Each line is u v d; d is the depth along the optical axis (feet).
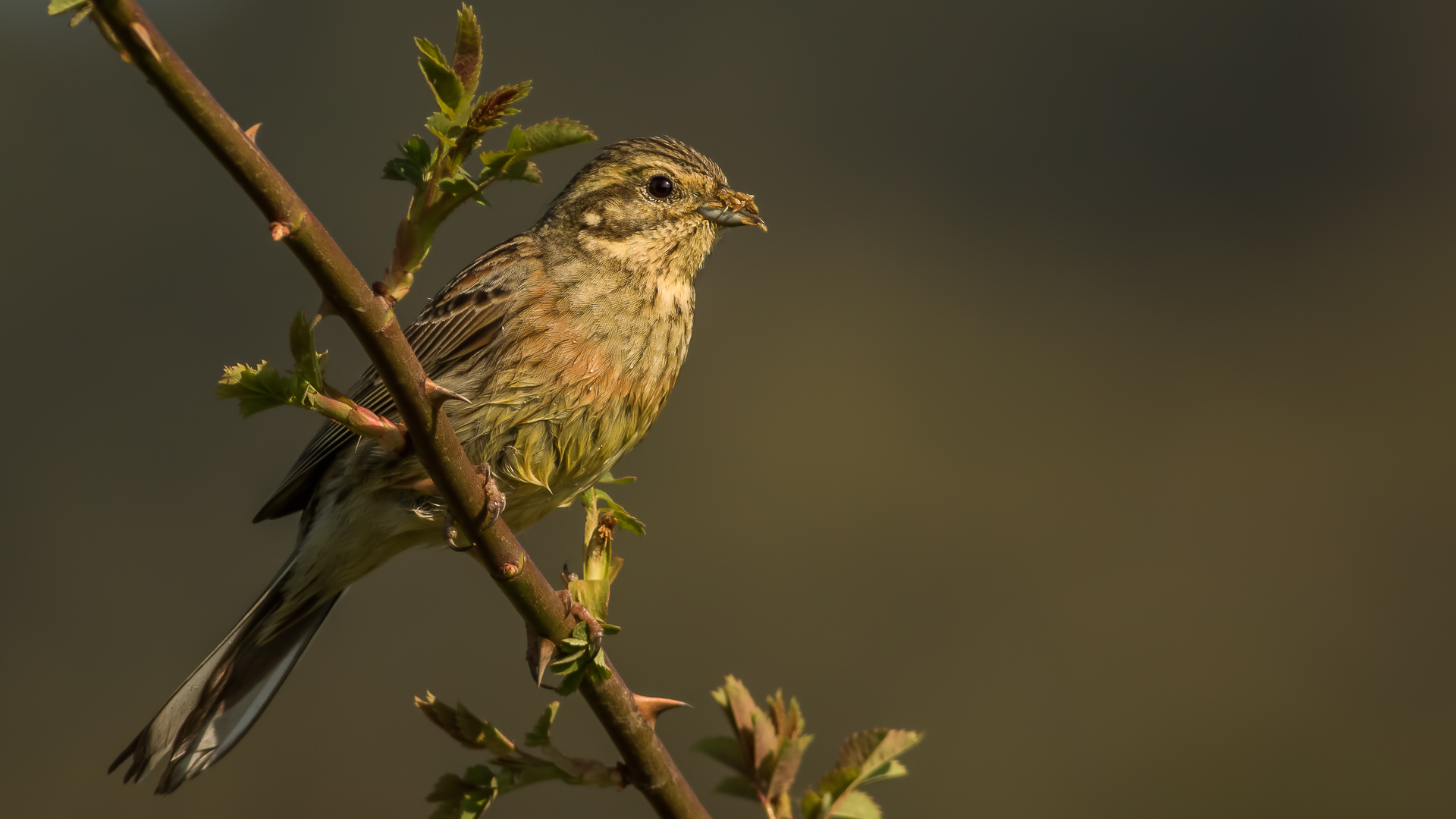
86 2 9.65
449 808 14.73
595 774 15.37
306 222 11.39
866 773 15.87
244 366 12.53
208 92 10.44
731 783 16.06
